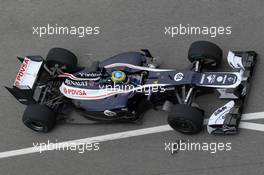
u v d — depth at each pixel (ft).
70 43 155.63
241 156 125.80
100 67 138.10
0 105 149.69
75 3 162.91
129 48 150.20
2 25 163.73
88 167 134.82
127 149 134.31
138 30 152.76
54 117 137.28
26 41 159.43
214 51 131.95
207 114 132.57
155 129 134.62
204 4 151.64
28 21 162.81
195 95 133.08
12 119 146.92
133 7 157.28
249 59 132.26
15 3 167.02
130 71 133.69
